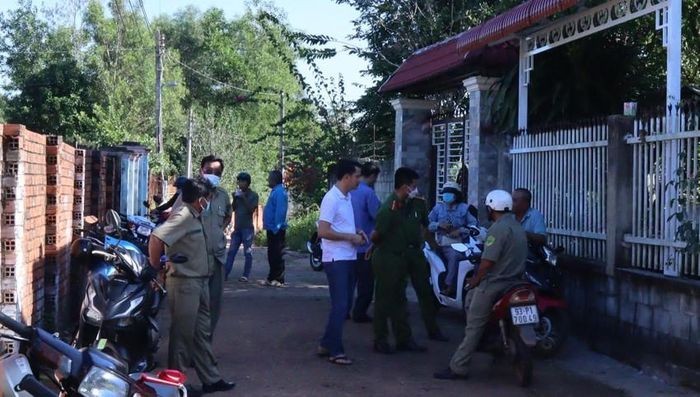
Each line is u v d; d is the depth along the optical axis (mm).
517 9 9539
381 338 8547
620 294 8133
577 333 9000
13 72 31797
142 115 38688
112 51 38469
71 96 28109
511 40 11172
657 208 7777
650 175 7898
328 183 20562
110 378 4078
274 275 13750
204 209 6805
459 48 11148
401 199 8445
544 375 7672
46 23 32844
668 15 8047
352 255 8055
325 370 7754
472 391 7109
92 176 11336
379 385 7262
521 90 11086
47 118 27844
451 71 12492
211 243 7301
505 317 7273
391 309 8531
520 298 7164
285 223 13820
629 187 8227
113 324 6742
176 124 40281
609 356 8328
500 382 7422
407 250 8852
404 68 15008
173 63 44406
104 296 6855
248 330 9578
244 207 14047
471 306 7430
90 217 8602
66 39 33094
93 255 7008
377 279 8516
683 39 11359
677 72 7977
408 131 15594
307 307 11297
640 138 7984
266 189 41281
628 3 8820
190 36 51594
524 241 7402
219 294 7430
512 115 11586
